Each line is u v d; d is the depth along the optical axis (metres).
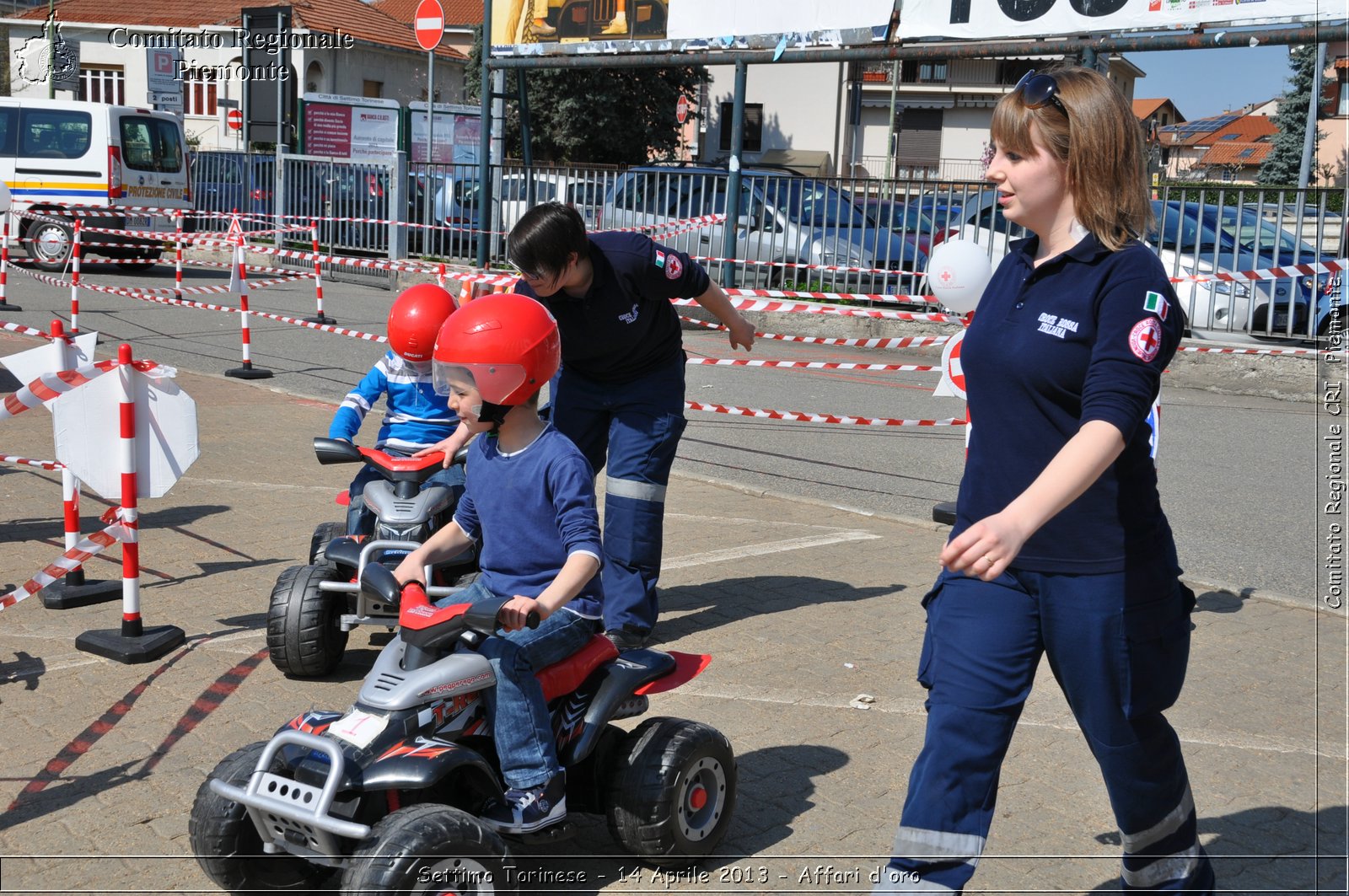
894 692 4.97
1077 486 2.44
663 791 3.44
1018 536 2.38
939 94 57.00
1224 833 3.88
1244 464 9.77
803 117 47.38
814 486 8.68
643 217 18.03
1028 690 2.78
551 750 3.30
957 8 14.32
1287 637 5.75
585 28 17.98
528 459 3.41
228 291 19.02
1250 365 13.64
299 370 12.60
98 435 4.97
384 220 21.06
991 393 2.77
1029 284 2.74
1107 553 2.68
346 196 21.69
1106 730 2.77
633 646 5.34
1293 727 4.71
